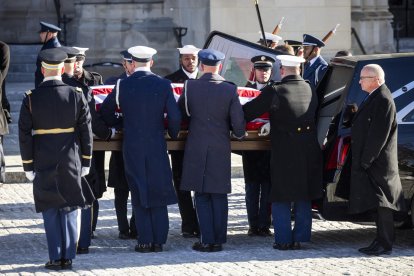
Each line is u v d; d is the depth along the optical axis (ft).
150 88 44.47
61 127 41.09
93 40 96.12
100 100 46.52
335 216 44.86
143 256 43.91
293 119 44.52
